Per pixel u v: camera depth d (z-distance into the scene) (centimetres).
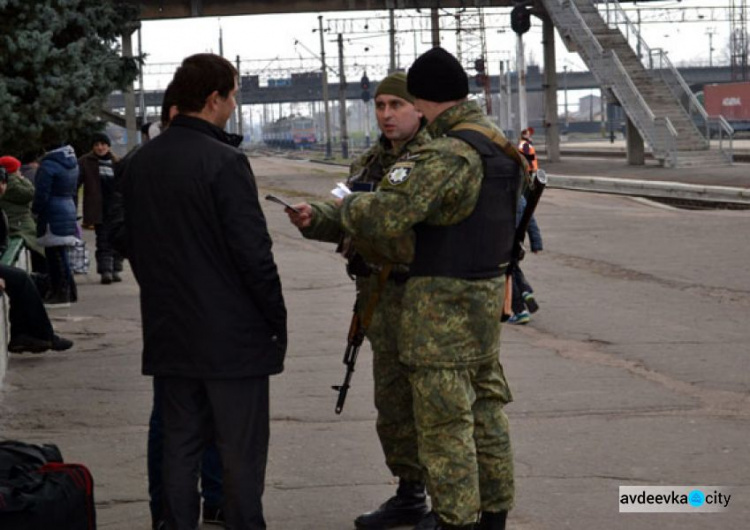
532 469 679
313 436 762
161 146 492
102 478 677
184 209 482
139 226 495
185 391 498
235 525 496
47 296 1391
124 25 2984
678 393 880
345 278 1619
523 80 4744
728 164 4216
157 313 493
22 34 2528
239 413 492
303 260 1847
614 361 1012
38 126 2550
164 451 503
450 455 498
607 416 807
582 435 755
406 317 500
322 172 5559
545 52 5384
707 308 1312
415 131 552
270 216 2719
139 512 615
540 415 812
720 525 580
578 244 2023
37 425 812
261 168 6406
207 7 5081
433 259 493
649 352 1051
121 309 1366
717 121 4306
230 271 486
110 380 963
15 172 1333
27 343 973
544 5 4900
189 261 483
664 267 1689
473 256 493
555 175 4122
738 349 1059
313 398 874
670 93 4497
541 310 1312
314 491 644
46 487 480
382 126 553
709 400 856
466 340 496
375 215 483
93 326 1242
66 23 2708
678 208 2950
